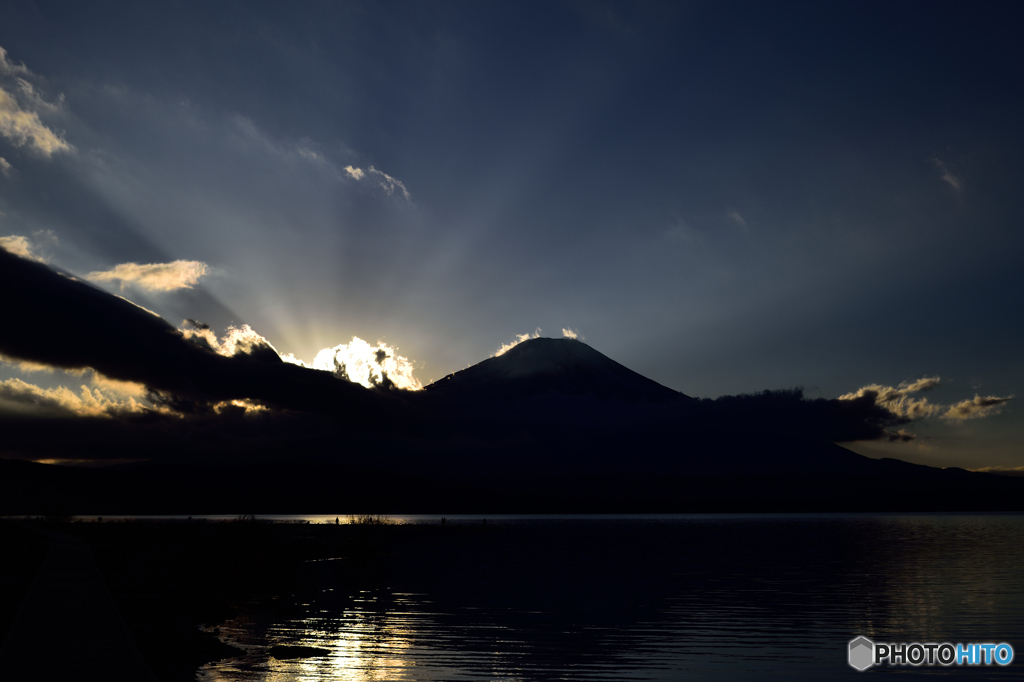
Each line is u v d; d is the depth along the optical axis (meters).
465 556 70.12
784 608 34.50
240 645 25.22
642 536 117.94
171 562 49.69
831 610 33.78
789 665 23.02
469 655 24.12
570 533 131.25
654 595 39.53
